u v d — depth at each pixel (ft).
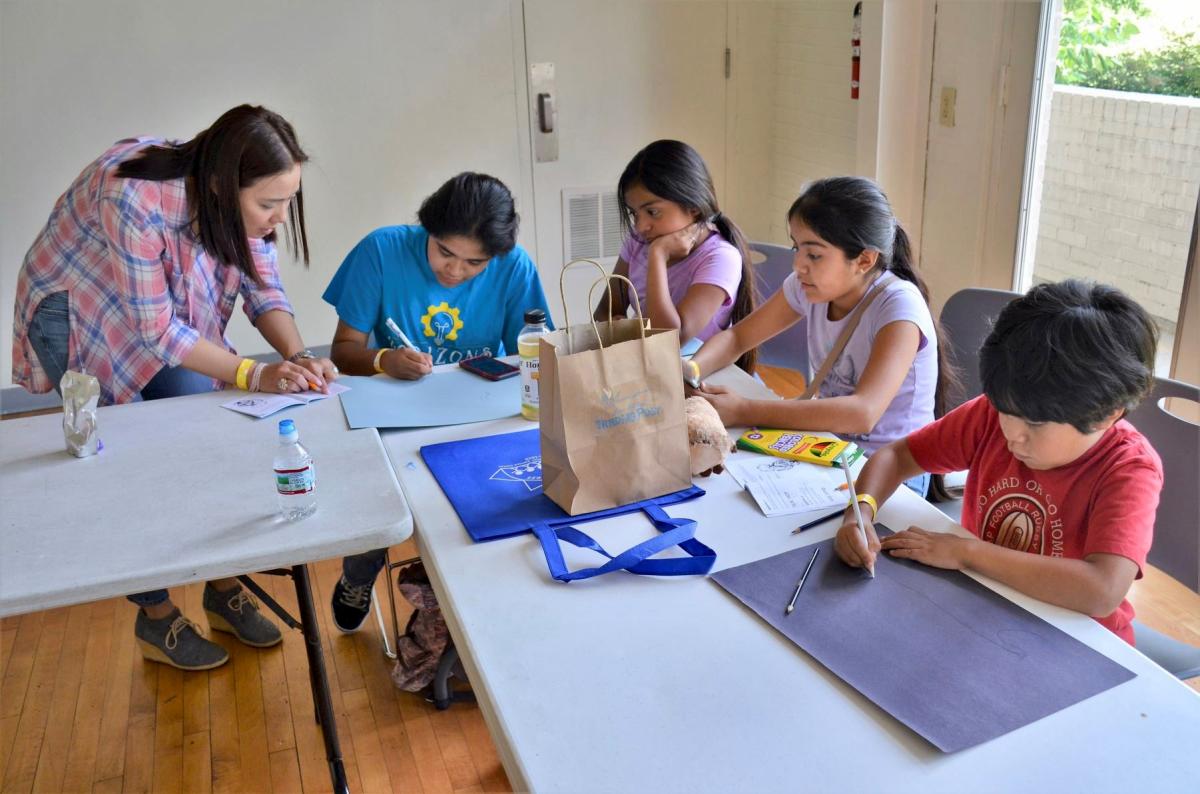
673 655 3.53
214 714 6.80
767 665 3.47
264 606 8.05
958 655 3.47
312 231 12.71
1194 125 7.86
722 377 6.34
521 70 12.84
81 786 6.17
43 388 6.81
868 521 4.33
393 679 7.02
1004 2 9.37
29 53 11.22
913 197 11.12
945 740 3.05
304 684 7.09
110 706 6.90
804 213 5.63
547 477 4.65
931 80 10.55
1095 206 9.01
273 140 5.76
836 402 5.39
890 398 5.47
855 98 11.62
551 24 12.76
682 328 7.07
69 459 5.06
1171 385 4.90
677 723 3.19
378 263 7.34
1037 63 9.30
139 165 5.85
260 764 6.34
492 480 4.90
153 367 6.44
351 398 5.98
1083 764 2.97
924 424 5.86
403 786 6.15
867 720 3.18
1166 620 7.28
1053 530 4.26
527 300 7.60
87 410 5.05
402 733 6.59
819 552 4.17
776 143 14.01
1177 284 8.25
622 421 4.49
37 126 11.48
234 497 4.58
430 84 12.58
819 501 4.60
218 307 6.82
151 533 4.25
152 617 7.16
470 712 6.80
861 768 2.98
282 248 12.60
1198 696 3.24
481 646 3.61
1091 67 8.79
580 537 4.24
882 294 5.76
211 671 7.23
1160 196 8.28
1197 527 4.85
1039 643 3.53
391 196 12.89
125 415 5.71
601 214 13.78
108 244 5.86
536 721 3.22
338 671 7.22
